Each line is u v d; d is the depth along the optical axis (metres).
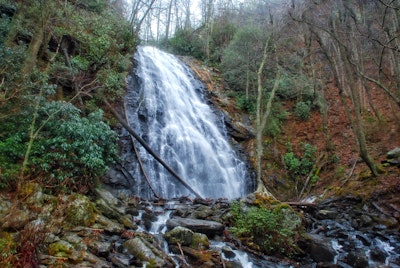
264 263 6.77
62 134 7.42
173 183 11.66
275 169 14.68
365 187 11.31
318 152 15.15
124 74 13.38
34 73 8.15
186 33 25.34
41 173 6.52
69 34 11.66
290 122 17.44
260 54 18.75
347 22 14.70
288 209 8.80
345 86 18.59
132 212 7.85
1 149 6.51
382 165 12.04
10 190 5.89
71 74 10.46
